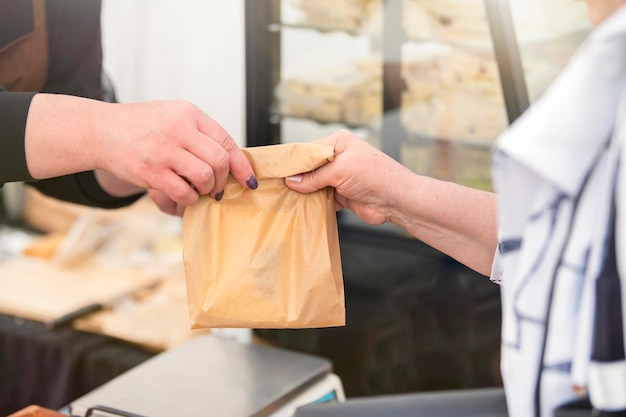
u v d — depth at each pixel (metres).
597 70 0.58
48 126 1.00
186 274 1.02
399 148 2.10
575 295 0.62
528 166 0.60
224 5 2.55
